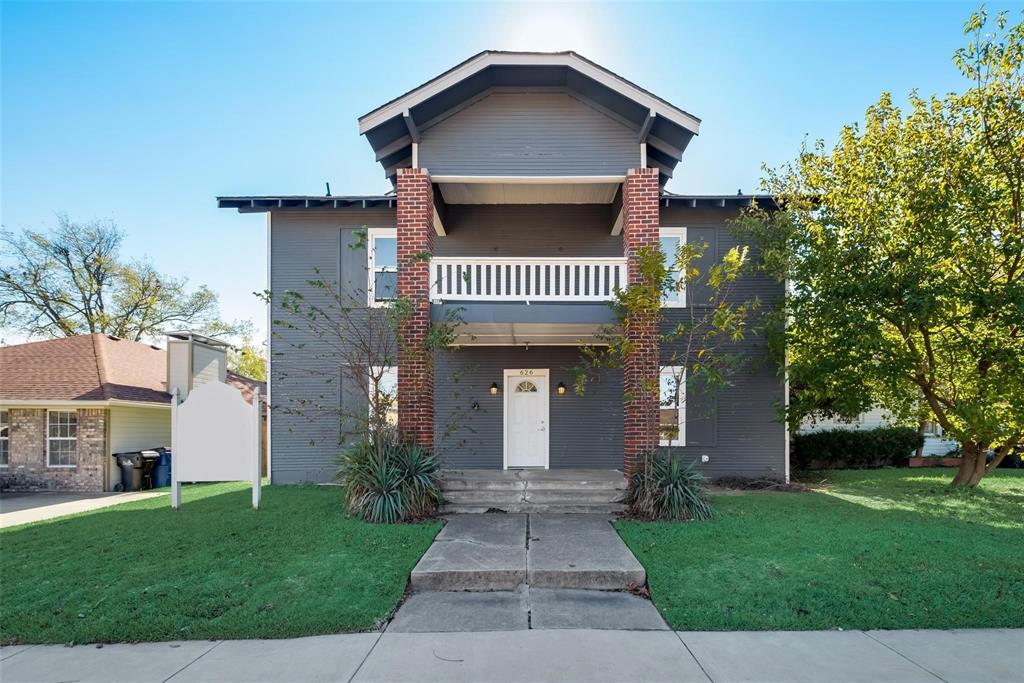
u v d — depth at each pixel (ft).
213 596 18.29
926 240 34.24
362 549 22.90
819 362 37.09
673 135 35.73
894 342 36.45
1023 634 15.80
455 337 37.58
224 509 31.60
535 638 15.80
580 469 40.73
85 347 57.47
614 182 36.55
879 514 29.17
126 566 21.12
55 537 25.70
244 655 14.84
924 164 34.63
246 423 31.89
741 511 30.07
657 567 20.74
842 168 38.32
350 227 44.50
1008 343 34.22
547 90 36.29
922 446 55.26
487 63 34.22
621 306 31.50
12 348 57.72
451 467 43.88
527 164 35.99
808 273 36.99
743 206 43.09
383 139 36.73
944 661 14.26
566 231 45.06
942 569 20.08
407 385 32.83
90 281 96.99
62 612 17.22
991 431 35.45
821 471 50.72
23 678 13.73
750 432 43.42
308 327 44.09
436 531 25.88
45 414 50.16
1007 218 34.63
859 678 13.44
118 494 46.62
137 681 13.53
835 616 16.75
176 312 104.01
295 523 27.35
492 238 45.03
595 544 23.56
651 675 13.64
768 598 17.97
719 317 30.81
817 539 23.86
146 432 54.60
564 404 44.47
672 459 30.42
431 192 36.73
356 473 29.45
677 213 43.91
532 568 20.24
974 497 34.32
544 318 34.47
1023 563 20.61
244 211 44.21
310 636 16.03
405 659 14.55
